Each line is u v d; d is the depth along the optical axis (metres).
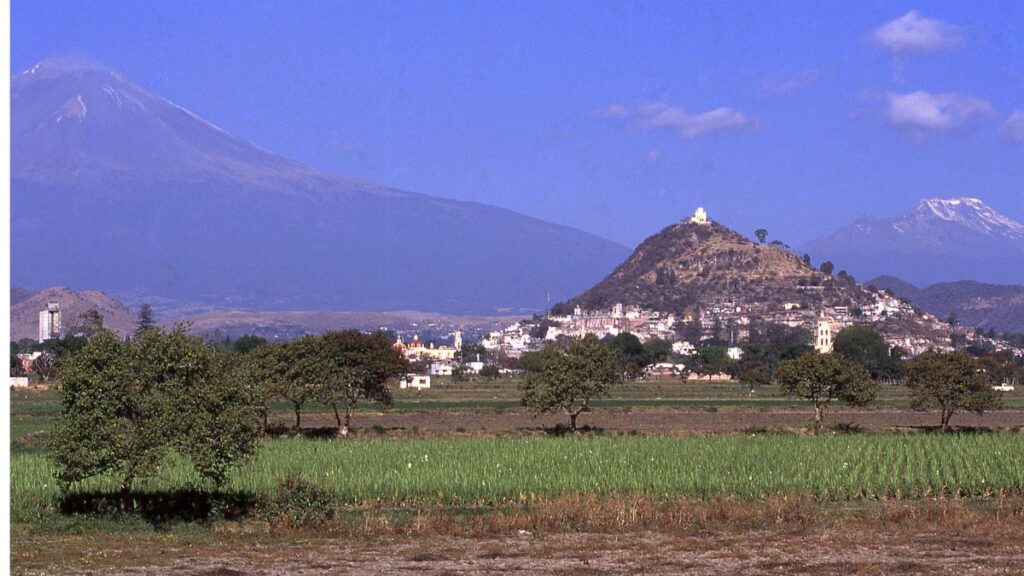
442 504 66.62
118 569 46.41
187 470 71.56
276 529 56.69
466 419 151.25
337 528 56.91
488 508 65.56
